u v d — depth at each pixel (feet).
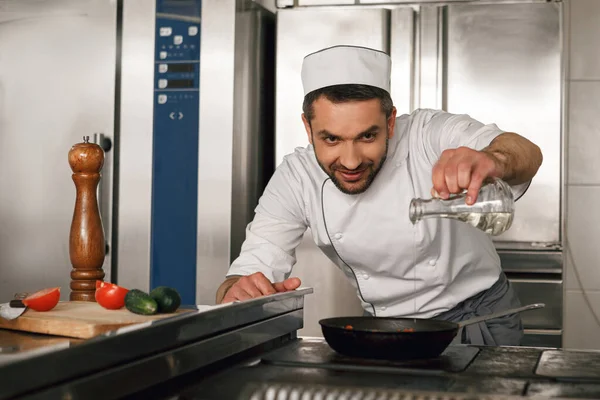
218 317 3.43
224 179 8.13
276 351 4.00
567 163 9.91
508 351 4.07
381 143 4.81
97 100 8.37
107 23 8.34
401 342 3.61
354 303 8.31
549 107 8.24
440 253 5.63
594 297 9.88
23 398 2.23
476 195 3.57
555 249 8.18
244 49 8.42
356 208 5.70
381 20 8.38
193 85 8.20
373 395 2.99
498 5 8.29
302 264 8.40
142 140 8.29
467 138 5.04
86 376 2.53
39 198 8.52
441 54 8.36
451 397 2.94
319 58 5.10
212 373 3.44
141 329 2.83
